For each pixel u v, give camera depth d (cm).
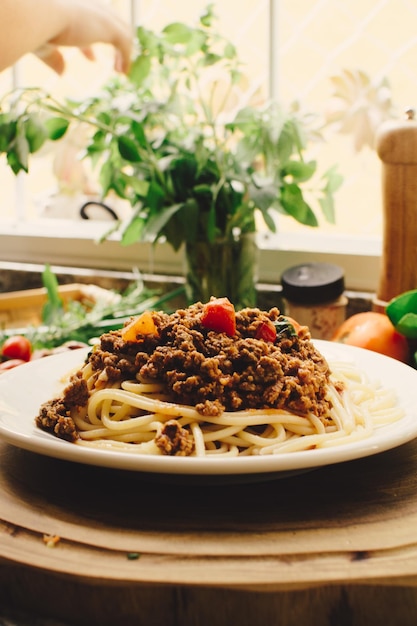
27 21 84
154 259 108
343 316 86
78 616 47
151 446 55
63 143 110
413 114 79
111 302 96
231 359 58
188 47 90
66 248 114
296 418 58
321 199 92
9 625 47
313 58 99
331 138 101
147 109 88
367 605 44
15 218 123
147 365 58
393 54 96
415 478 55
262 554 47
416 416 57
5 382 62
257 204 85
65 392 59
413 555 46
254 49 103
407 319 72
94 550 48
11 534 50
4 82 118
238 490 54
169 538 49
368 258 95
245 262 89
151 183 87
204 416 56
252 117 88
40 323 101
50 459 59
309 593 44
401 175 78
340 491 54
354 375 67
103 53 112
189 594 44
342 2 97
